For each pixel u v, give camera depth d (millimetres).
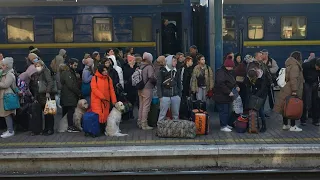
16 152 7195
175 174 6949
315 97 9367
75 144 7812
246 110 9094
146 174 6930
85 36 14375
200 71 9523
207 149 7230
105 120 8625
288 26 15070
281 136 8344
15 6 14359
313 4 15078
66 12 14344
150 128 9172
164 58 8859
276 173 7023
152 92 9164
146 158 7270
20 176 6898
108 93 8641
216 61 11125
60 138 8406
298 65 8656
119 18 14359
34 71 8852
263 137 8266
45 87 8625
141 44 14406
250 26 14969
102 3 14352
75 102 9039
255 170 7133
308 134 8516
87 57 10172
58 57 11727
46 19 14352
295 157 7348
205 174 6992
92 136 8461
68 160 7258
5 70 8492
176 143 7789
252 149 7258
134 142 7930
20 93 8797
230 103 8875
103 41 14398
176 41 14680
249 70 8781
